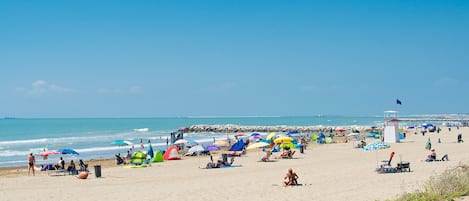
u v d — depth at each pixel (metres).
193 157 42.09
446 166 26.50
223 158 33.72
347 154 39.31
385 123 54.06
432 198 13.12
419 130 84.00
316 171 26.58
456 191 13.55
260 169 29.53
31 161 30.39
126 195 19.75
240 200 17.45
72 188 22.81
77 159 45.12
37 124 183.88
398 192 17.14
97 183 24.69
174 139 63.22
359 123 184.75
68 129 132.50
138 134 100.62
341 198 16.53
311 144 56.31
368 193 17.36
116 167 34.84
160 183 23.84
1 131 118.75
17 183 25.70
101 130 124.94
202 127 119.88
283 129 114.06
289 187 20.36
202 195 19.02
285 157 37.62
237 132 115.75
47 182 25.83
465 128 91.19
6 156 50.22
